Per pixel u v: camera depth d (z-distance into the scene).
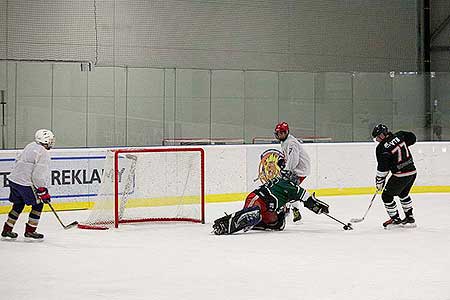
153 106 21.03
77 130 20.19
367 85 23.03
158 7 24.36
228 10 25.34
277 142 22.28
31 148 13.67
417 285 10.08
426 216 17.17
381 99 23.16
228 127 21.83
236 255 12.27
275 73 22.25
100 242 13.68
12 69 19.47
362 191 21.88
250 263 11.58
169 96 21.20
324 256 12.16
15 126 19.55
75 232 14.93
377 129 14.80
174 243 13.51
